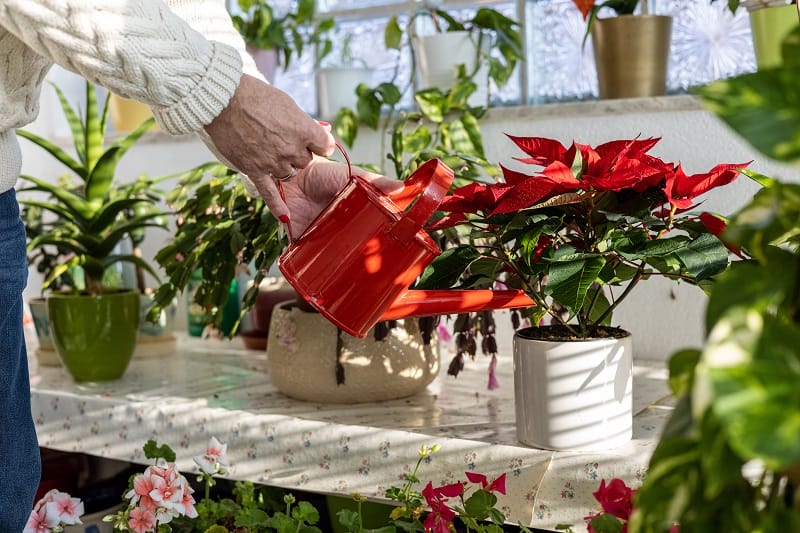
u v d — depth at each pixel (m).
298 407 1.20
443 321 1.58
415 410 1.17
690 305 1.39
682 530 0.42
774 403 0.33
